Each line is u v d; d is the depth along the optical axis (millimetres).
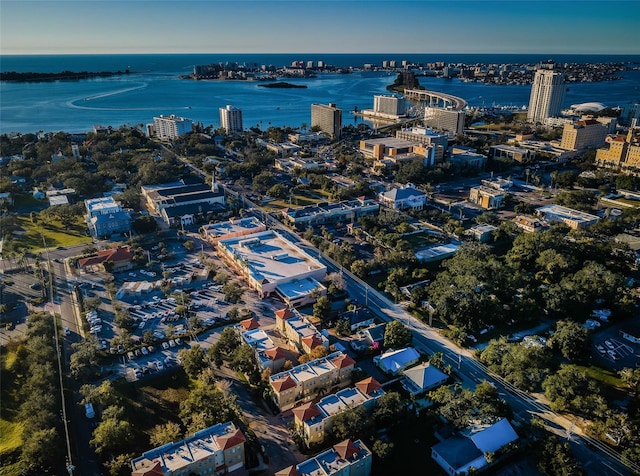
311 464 162750
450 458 170250
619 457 175750
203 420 180000
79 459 173125
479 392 195125
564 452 167500
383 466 171625
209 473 164750
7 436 182375
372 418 183125
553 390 199625
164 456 162125
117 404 194125
